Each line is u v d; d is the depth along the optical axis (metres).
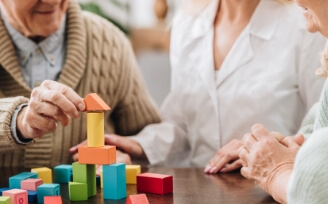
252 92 1.51
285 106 1.50
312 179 0.80
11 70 1.49
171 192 1.11
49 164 1.51
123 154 1.45
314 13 0.95
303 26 1.48
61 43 1.57
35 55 1.53
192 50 1.65
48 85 1.16
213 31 1.62
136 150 1.52
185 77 1.65
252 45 1.54
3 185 1.24
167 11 2.69
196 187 1.15
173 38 1.71
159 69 2.62
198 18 1.67
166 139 1.60
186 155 1.71
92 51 1.58
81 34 1.57
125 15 2.60
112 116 1.69
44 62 1.54
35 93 1.16
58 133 1.52
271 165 1.04
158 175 1.12
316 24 0.98
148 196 1.08
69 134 1.53
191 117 1.64
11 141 1.25
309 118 1.30
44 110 1.14
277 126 1.50
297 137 1.13
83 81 1.55
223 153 1.35
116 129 1.70
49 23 1.44
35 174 1.19
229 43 1.58
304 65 1.47
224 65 1.56
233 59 1.55
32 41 1.52
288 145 1.08
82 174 1.09
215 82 1.57
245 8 1.57
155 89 2.60
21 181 1.13
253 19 1.55
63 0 1.45
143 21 2.81
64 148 1.53
